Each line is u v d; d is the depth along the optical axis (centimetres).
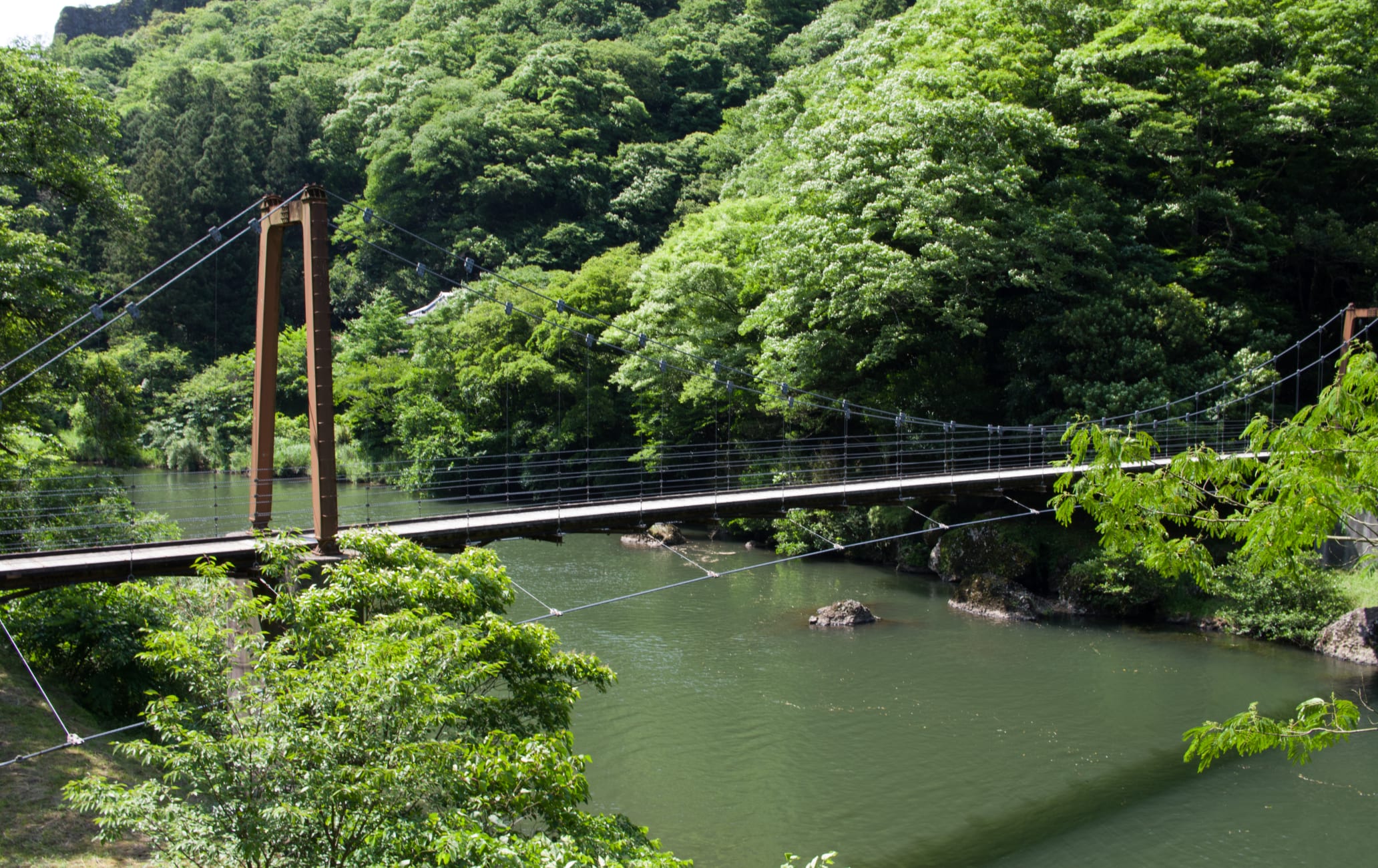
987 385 3459
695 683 2058
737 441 3878
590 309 4659
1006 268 3136
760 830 1440
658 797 1539
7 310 2045
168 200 5994
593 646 2314
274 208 1456
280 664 832
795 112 4988
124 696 1448
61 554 1370
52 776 1138
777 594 2856
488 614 1098
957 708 1928
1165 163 3697
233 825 674
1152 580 2606
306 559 1214
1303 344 3647
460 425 4716
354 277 6581
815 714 1891
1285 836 1444
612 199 6378
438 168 6512
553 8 8731
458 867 662
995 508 3156
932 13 3972
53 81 2127
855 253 3092
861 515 3459
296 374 5797
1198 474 819
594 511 1911
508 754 802
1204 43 3619
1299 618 2366
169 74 7138
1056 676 2131
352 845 693
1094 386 3022
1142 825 1467
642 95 7538
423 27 8950
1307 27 3656
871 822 1469
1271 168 3800
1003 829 1455
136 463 5162
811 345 3198
